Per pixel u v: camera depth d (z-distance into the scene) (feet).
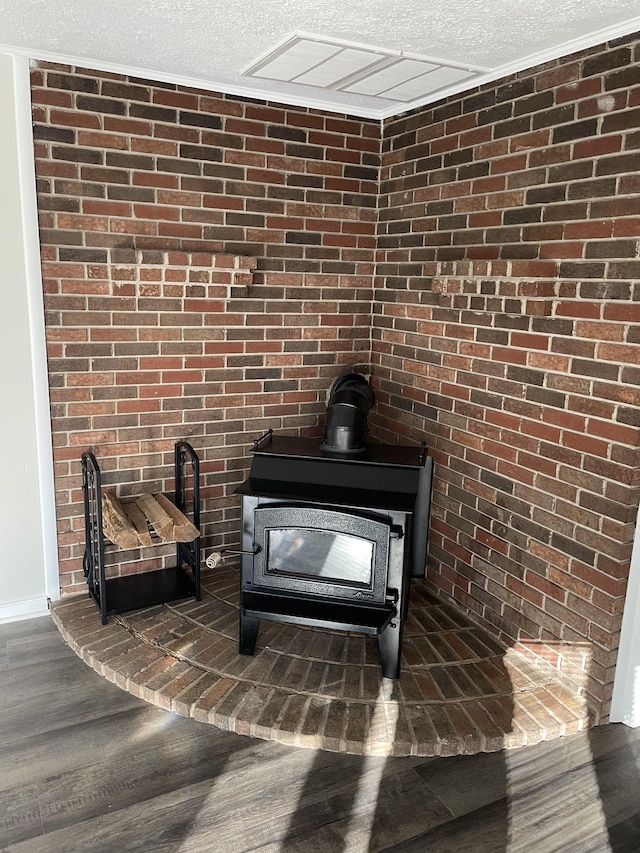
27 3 6.79
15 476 9.32
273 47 7.91
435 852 6.12
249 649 8.64
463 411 9.61
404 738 7.32
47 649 9.00
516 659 8.80
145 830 6.23
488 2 6.41
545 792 6.88
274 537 8.48
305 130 10.34
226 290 10.14
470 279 9.01
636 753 7.48
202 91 9.50
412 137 10.25
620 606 7.57
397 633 8.16
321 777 6.97
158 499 10.19
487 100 8.79
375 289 11.44
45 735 7.39
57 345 9.24
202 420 10.48
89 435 9.70
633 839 6.35
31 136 8.57
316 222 10.74
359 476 8.64
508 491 8.88
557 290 7.86
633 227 6.94
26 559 9.64
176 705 7.76
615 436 7.30
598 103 7.26
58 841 6.08
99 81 8.84
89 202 9.07
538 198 8.10
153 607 9.73
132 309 9.59
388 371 11.27
